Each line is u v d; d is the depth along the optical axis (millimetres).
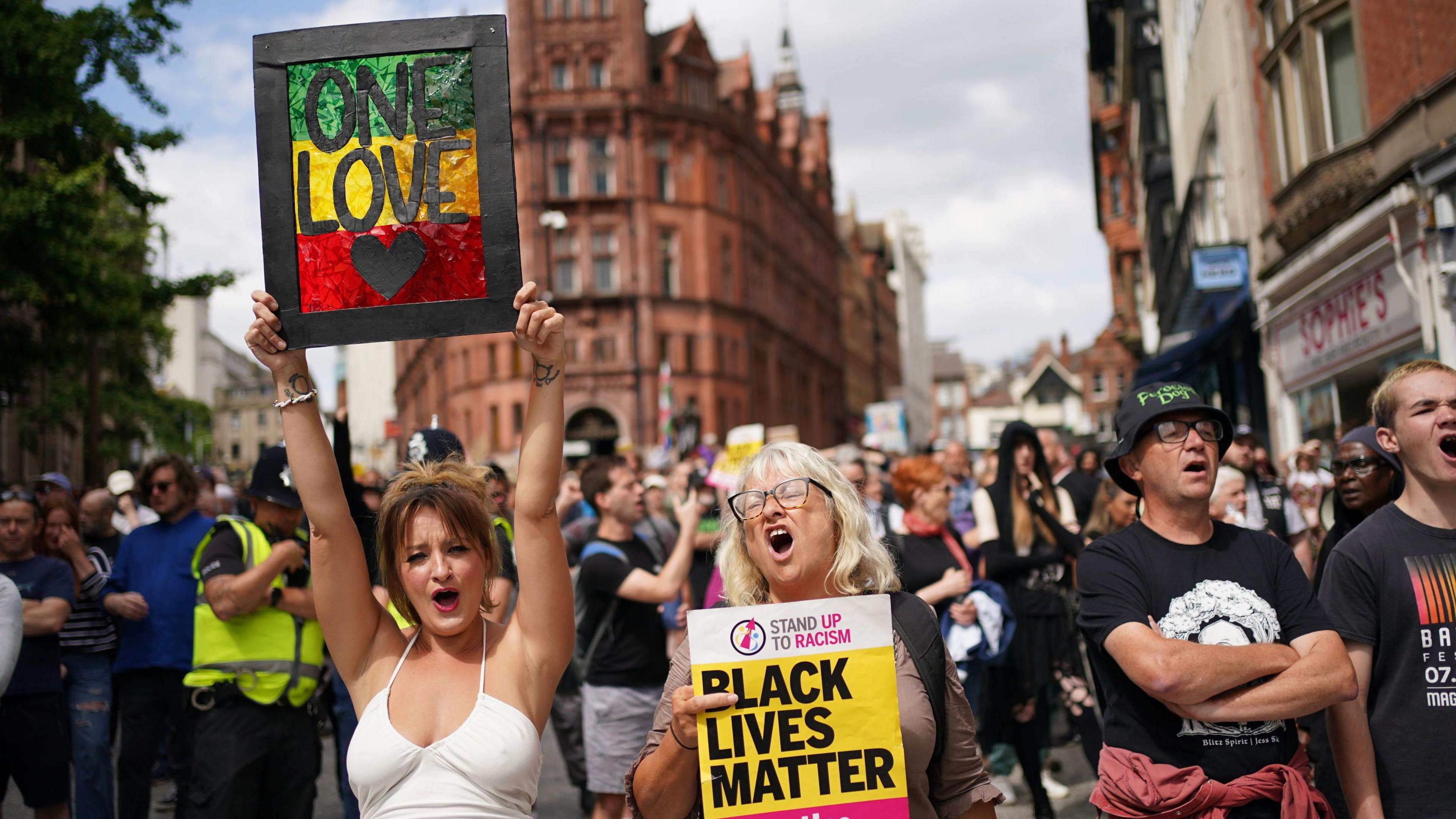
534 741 3109
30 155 14539
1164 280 24312
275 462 5078
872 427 35250
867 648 2836
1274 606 3223
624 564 5742
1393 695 3342
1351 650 3369
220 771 4707
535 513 3084
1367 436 4719
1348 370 12945
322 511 3064
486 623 3305
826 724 2799
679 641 8852
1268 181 15039
